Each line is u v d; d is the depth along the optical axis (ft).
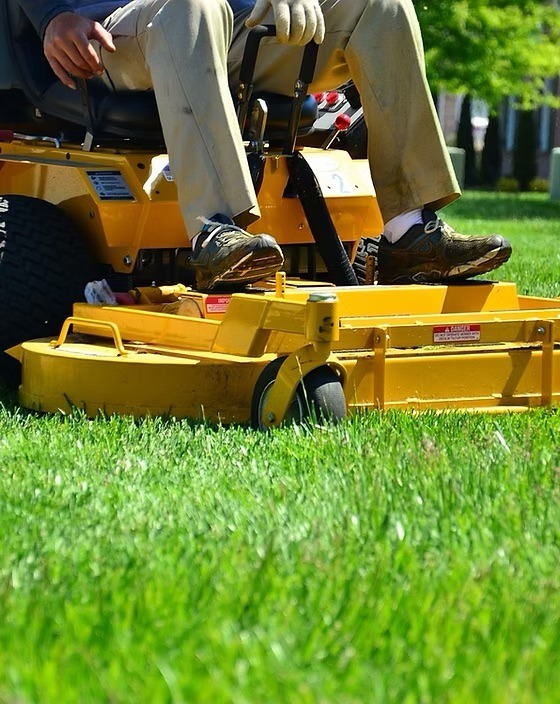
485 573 22.43
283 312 34.37
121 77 41.93
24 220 41.78
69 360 36.83
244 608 20.71
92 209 41.45
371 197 44.88
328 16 41.45
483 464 30.01
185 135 38.50
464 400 37.27
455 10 184.03
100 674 18.19
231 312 36.14
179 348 37.37
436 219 42.32
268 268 37.50
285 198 42.86
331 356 34.01
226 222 38.19
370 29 41.22
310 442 31.78
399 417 34.68
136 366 35.94
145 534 24.81
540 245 105.60
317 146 48.19
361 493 27.55
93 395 36.58
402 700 17.60
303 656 18.99
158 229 41.52
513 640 19.79
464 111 268.62
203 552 23.68
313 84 42.86
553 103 214.48
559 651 19.53
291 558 23.50
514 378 37.88
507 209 163.73
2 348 41.86
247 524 25.64
